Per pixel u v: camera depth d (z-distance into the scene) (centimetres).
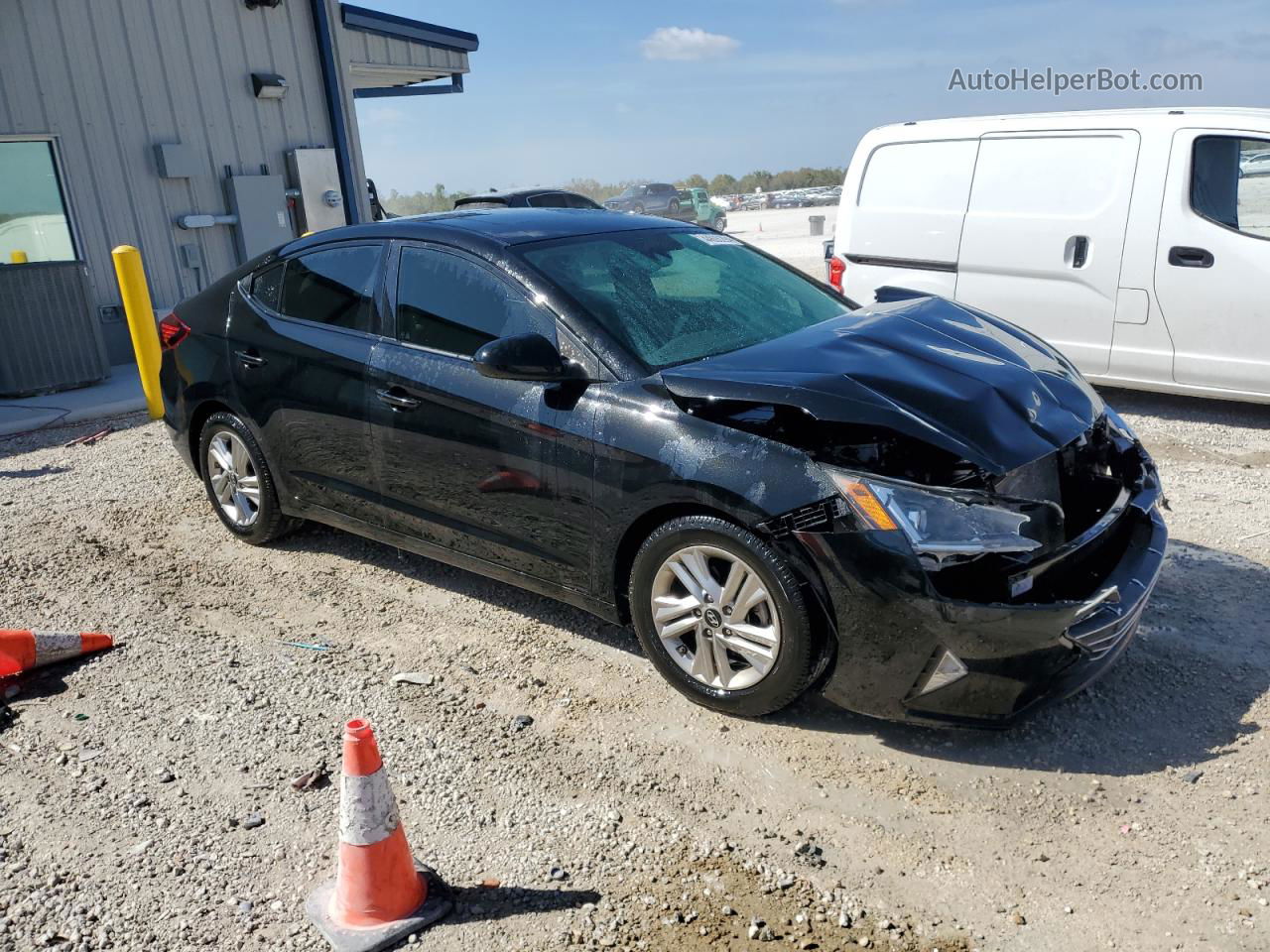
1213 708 356
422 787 333
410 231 449
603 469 368
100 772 348
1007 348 399
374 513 467
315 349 471
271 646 437
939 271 796
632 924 271
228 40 1213
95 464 729
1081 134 724
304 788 334
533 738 359
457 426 413
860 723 360
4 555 548
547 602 468
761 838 304
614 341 379
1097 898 275
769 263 488
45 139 1055
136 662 424
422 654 424
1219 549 488
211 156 1205
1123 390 817
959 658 314
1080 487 359
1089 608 314
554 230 441
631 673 401
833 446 331
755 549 334
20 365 932
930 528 312
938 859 293
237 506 548
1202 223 679
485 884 288
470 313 418
